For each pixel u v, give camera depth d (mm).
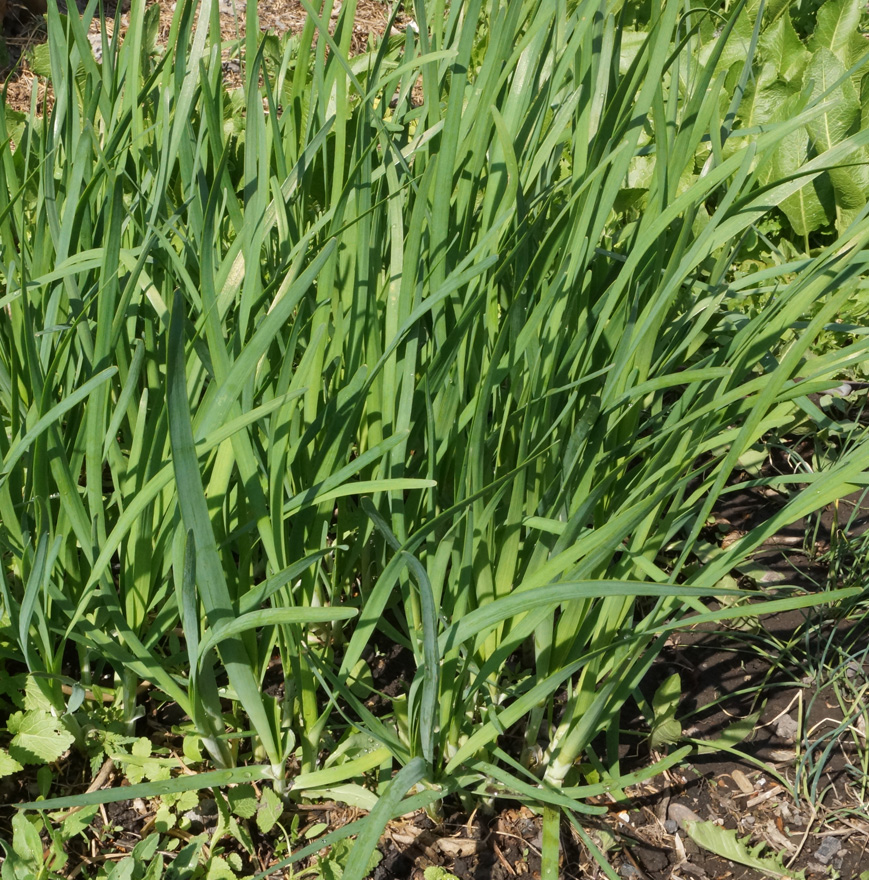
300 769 1035
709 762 1079
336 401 945
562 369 971
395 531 973
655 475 915
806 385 906
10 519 951
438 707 972
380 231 1001
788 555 1248
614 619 970
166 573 969
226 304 946
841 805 1054
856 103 1474
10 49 2055
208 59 1036
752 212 962
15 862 929
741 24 1714
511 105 994
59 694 1000
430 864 1001
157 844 974
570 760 1001
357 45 2291
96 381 858
